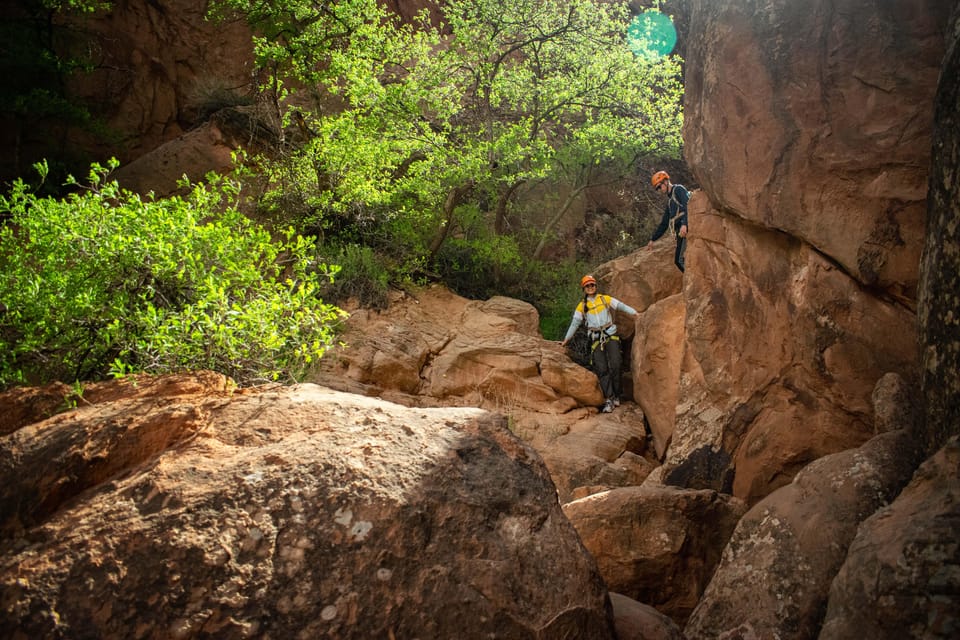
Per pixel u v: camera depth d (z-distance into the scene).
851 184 4.43
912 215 4.18
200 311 3.25
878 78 4.30
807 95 4.63
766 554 3.04
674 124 11.79
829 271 4.66
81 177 11.42
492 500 2.24
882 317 4.41
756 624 2.81
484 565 2.06
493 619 1.96
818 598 2.75
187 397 2.65
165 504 2.03
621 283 9.72
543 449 7.70
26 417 2.63
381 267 9.77
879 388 3.90
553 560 2.15
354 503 2.10
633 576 4.04
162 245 3.48
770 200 4.88
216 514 2.01
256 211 9.59
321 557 1.97
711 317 5.91
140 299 3.51
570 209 13.40
